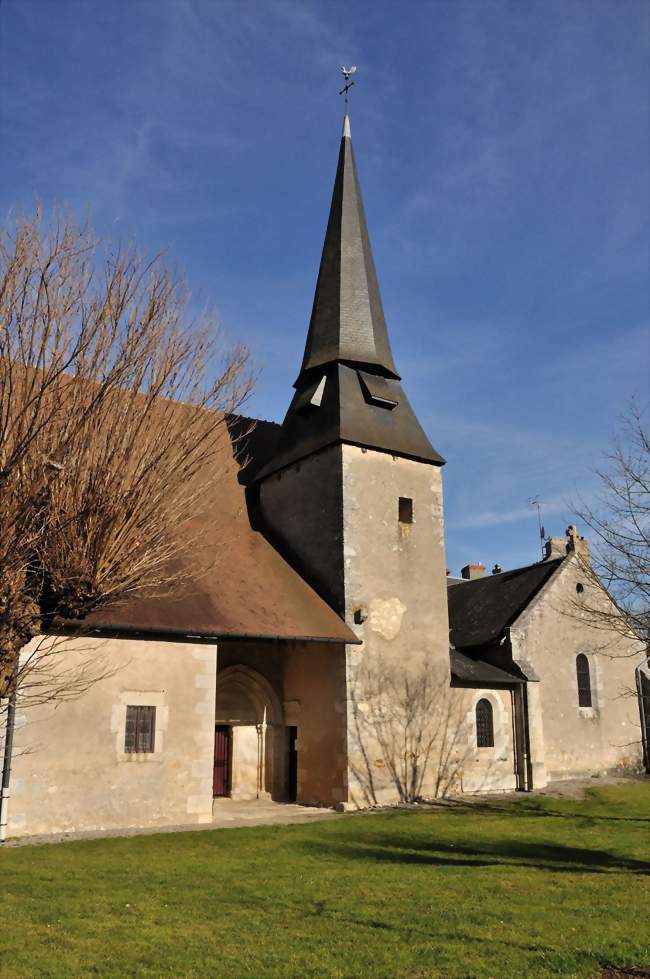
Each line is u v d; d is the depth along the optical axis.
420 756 18.45
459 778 19.45
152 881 9.12
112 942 6.75
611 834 13.10
